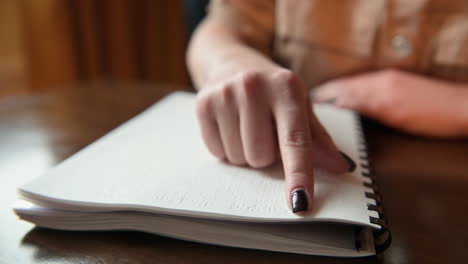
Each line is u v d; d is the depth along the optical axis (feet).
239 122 1.40
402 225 1.37
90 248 1.28
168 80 5.52
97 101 2.30
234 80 1.41
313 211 1.24
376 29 2.12
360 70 2.23
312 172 1.29
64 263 1.23
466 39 1.98
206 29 2.35
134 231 1.33
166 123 1.72
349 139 1.61
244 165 1.44
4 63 3.67
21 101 2.30
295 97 1.36
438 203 1.45
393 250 1.28
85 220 1.31
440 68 2.06
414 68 2.11
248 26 2.42
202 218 1.27
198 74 2.00
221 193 1.31
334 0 2.22
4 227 1.34
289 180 1.28
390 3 2.07
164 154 1.50
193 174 1.40
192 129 1.67
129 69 4.81
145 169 1.42
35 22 3.76
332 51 2.25
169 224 1.28
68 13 4.03
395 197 1.48
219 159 1.47
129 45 4.78
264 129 1.38
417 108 1.84
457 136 1.83
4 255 1.25
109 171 1.40
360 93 1.96
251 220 1.23
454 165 1.65
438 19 2.03
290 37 2.36
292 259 1.25
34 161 1.64
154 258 1.25
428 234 1.34
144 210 1.27
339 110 1.89
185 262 1.24
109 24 4.50
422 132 1.85
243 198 1.30
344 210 1.24
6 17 3.58
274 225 1.27
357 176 1.39
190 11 3.66
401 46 2.09
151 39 5.14
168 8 5.16
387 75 2.01
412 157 1.70
